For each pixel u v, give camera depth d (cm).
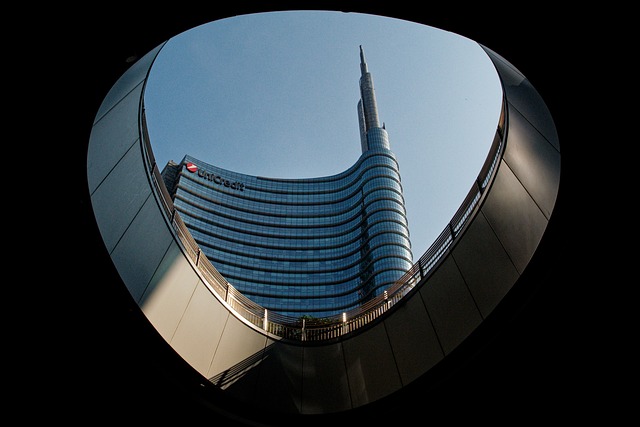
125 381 1156
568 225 992
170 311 1303
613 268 998
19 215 955
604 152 912
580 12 775
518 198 1185
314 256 12825
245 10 819
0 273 995
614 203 944
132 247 1209
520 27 805
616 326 1043
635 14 764
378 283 11488
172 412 1255
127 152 1209
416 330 1443
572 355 1098
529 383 1159
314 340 1664
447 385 1242
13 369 1077
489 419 1234
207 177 13388
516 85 1078
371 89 18575
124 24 793
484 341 1189
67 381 1120
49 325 1058
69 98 855
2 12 765
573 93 862
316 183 14362
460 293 1337
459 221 1457
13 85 837
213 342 1441
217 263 12112
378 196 13150
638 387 1066
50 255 1005
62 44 804
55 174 925
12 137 883
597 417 1117
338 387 1527
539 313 1077
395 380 1423
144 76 1214
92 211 995
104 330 1095
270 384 1516
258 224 13162
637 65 817
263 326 1656
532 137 1096
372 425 1370
